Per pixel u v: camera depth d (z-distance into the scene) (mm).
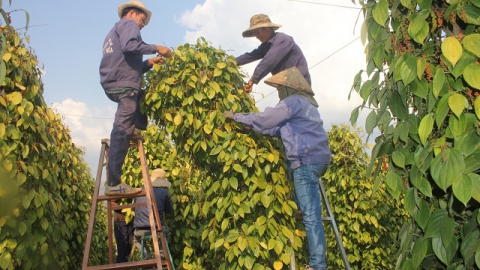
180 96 3902
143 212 5398
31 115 4125
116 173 4086
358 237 7102
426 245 2154
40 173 4238
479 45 2002
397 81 2340
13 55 4000
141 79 4086
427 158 2148
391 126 2416
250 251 3701
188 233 6020
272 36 4625
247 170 3812
